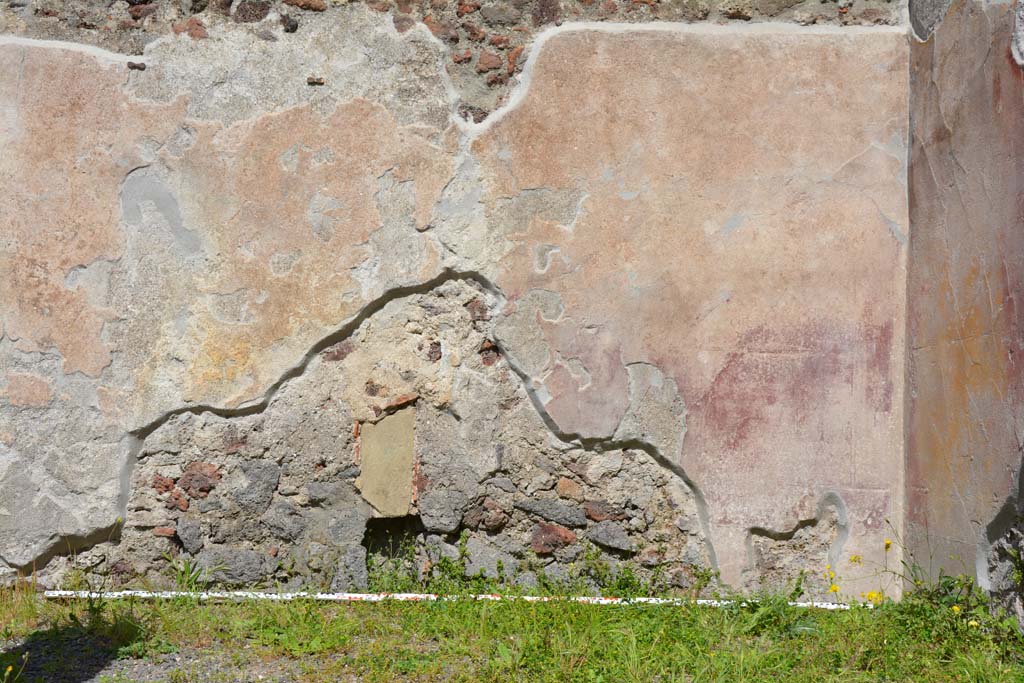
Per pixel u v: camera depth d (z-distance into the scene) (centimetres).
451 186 445
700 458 445
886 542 438
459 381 446
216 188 438
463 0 450
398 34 446
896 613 395
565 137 445
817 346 446
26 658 325
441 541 448
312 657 354
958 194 398
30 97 429
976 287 381
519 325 445
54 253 430
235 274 438
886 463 445
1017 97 354
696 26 450
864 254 446
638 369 445
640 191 445
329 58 443
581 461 448
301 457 443
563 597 417
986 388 373
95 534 435
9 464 429
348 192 442
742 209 446
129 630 368
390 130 443
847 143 447
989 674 326
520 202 445
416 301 446
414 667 339
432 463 446
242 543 443
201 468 440
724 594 442
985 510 373
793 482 445
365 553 444
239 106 439
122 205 434
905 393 443
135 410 435
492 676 328
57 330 430
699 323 445
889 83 448
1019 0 354
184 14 441
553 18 450
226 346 438
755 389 445
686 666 343
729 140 446
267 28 443
